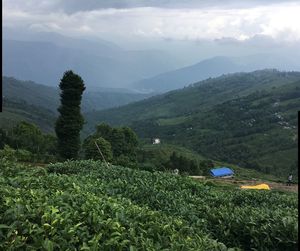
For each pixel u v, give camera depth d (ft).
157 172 82.89
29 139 256.73
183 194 65.46
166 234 35.19
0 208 31.60
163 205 54.85
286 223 43.01
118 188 59.88
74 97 220.84
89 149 234.17
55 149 256.11
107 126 304.30
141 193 58.65
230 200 68.08
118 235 30.73
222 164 511.81
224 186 166.61
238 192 76.07
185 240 33.63
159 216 41.65
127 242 30.07
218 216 49.24
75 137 222.89
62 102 223.10
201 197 70.08
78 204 37.24
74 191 44.37
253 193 74.13
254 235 43.34
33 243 26.96
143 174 78.95
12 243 26.21
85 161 89.04
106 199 46.14
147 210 43.78
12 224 28.04
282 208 62.18
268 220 45.50
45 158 195.52
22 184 44.47
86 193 44.70
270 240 42.27
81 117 224.53
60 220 29.81
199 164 355.36
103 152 232.73
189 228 40.14
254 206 67.21
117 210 37.83
